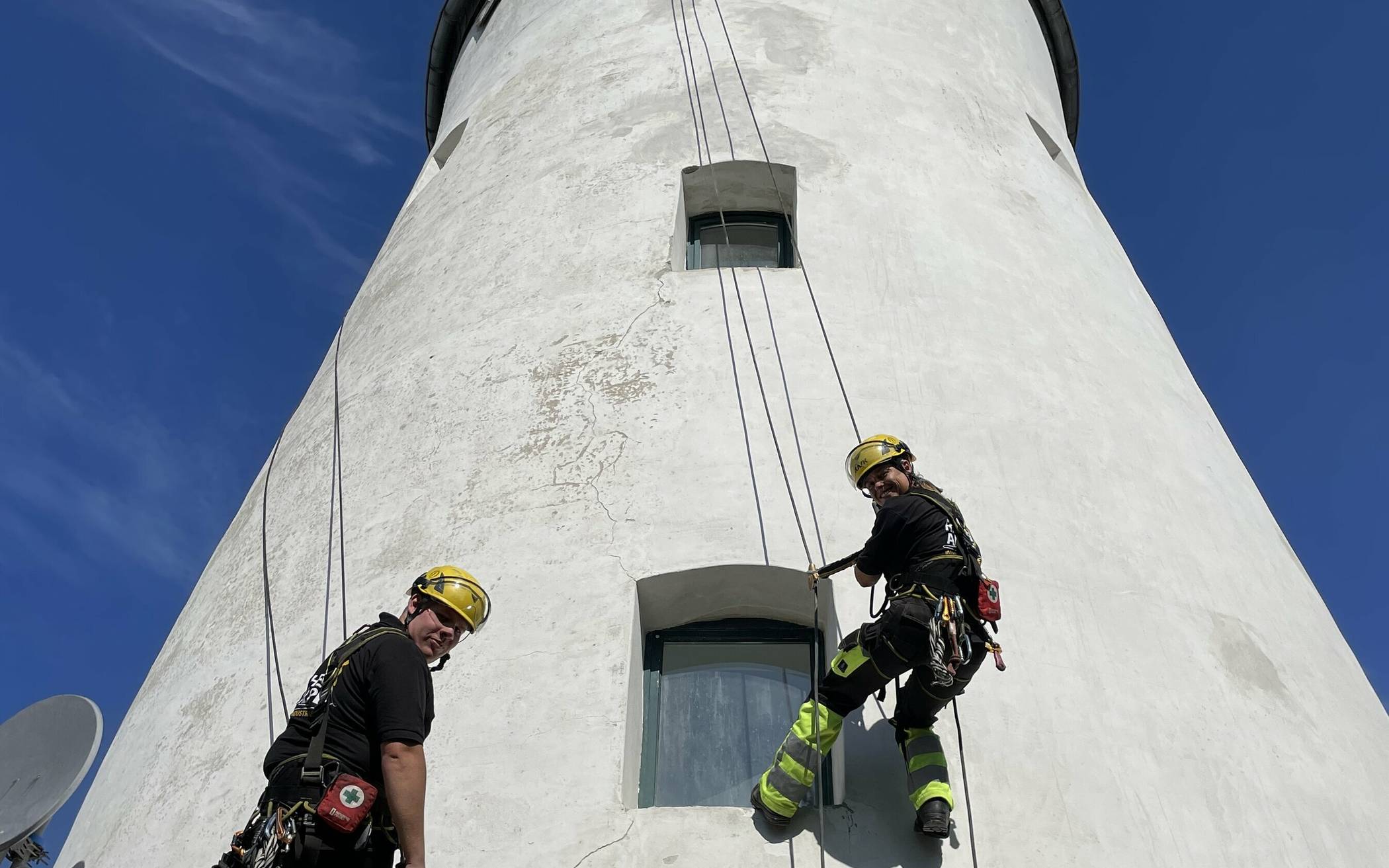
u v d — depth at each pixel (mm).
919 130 12453
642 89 12727
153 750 8953
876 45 13438
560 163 12125
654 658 8539
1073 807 7438
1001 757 7578
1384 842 8258
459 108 15531
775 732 8227
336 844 5676
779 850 7105
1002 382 9859
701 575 8328
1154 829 7484
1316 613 10109
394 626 6172
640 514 8680
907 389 9531
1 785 8977
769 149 11625
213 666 9234
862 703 7227
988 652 7145
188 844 7914
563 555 8570
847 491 8734
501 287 10945
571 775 7473
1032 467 9273
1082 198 13789
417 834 5660
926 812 7012
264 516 10406
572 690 7855
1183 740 8000
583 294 10492
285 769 5820
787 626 8617
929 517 6988
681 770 8102
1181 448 10398
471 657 8141
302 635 8859
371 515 9445
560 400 9617
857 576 7305
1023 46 15766
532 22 15172
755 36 13188
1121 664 8258
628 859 7094
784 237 11602
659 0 13984
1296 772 8234
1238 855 7547
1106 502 9320
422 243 12492
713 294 10172
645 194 11344
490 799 7445
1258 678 8734
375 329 11656
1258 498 11117
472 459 9422
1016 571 8539
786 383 9430
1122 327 11500
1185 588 9023
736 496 8680
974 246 11211
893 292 10367
